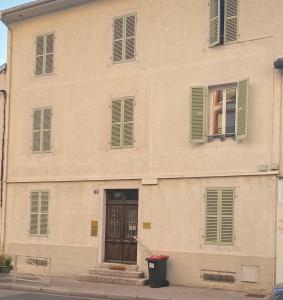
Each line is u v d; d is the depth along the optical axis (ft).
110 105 61.98
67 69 65.92
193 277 54.60
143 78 59.88
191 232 55.21
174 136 57.26
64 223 64.23
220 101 55.26
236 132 53.26
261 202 51.47
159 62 58.95
